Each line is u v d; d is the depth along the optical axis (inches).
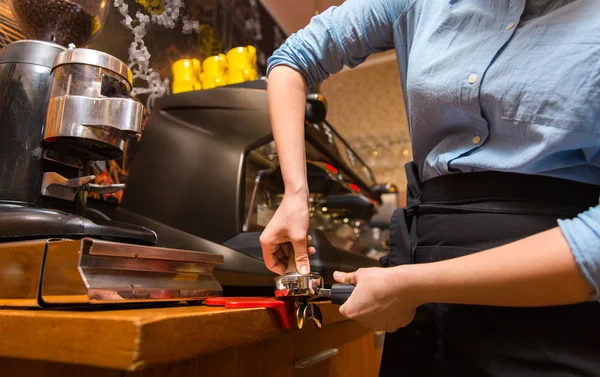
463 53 22.4
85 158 28.5
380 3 28.9
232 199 34.4
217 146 36.2
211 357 19.8
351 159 64.7
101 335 14.3
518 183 20.8
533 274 15.9
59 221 22.3
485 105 21.2
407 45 28.0
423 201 24.9
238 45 71.6
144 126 43.7
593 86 18.0
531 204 20.3
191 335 15.9
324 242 34.4
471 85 21.3
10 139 25.4
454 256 22.0
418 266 18.4
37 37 29.7
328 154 43.3
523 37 20.8
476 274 16.8
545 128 18.8
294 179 26.2
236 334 18.5
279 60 29.9
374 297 18.8
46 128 25.3
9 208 23.2
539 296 16.2
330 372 33.0
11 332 16.4
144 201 37.6
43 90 26.7
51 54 27.5
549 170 19.8
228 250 33.1
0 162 25.1
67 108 24.6
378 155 112.8
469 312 21.5
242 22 73.5
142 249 21.0
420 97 23.8
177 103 39.0
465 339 21.2
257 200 37.5
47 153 26.2
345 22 29.5
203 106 37.9
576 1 20.3
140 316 14.4
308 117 36.4
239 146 35.6
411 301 18.4
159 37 43.8
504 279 16.3
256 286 35.9
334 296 21.0
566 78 18.6
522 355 19.4
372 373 44.4
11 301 19.8
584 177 19.9
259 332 20.2
